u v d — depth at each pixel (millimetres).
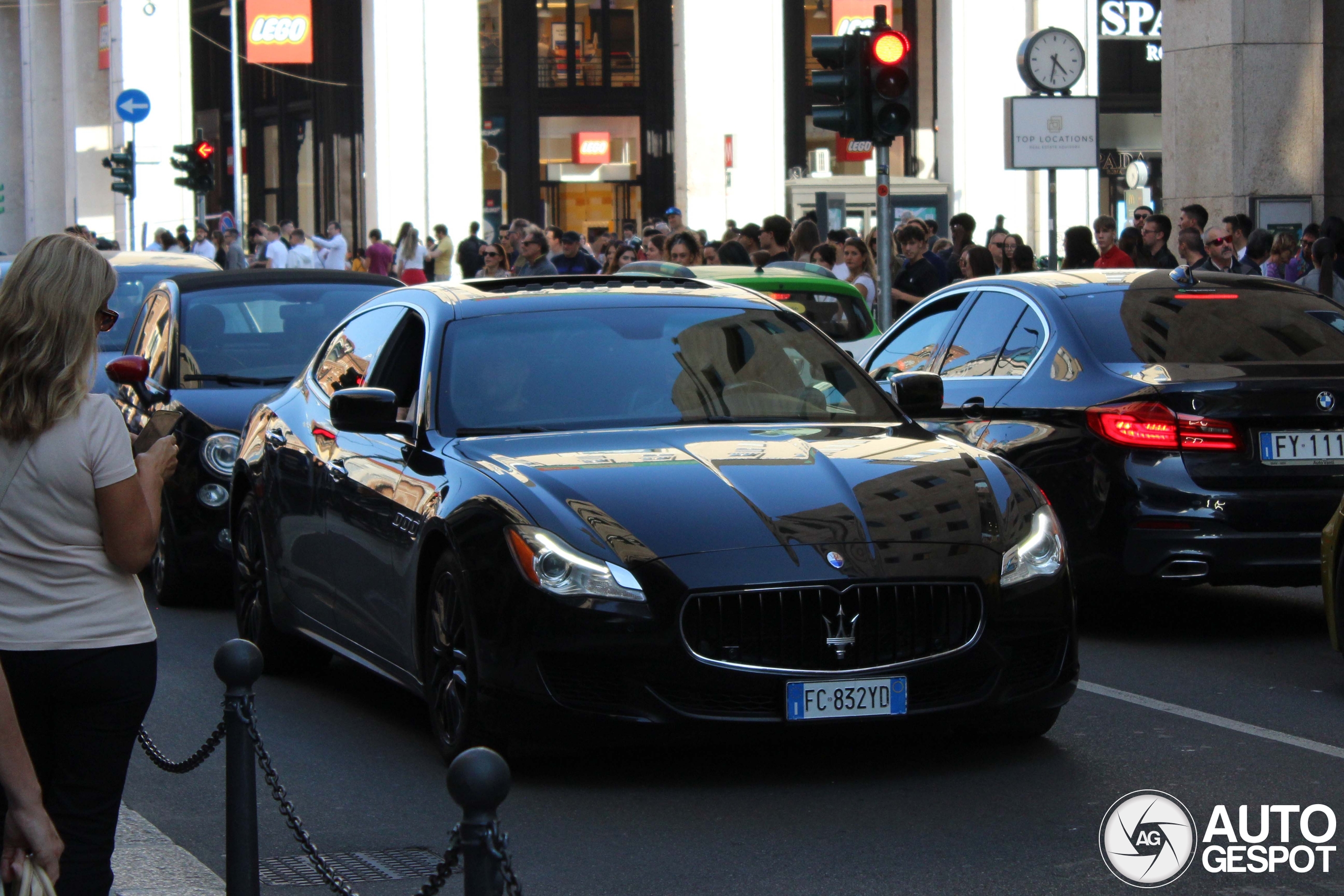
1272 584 10617
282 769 8148
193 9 64562
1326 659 10250
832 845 6738
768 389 9016
